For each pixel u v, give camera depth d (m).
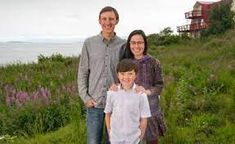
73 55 29.78
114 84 6.70
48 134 10.67
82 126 10.33
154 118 7.16
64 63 24.88
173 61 27.38
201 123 10.54
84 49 7.14
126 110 6.53
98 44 7.04
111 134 6.62
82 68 7.19
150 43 54.72
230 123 10.59
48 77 17.80
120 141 6.55
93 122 7.12
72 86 14.48
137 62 7.07
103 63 7.02
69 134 10.19
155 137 7.23
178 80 17.50
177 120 11.02
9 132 11.11
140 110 6.59
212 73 17.36
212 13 54.34
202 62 25.39
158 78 7.22
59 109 11.87
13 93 14.23
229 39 39.69
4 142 9.92
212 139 9.62
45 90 13.67
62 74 18.31
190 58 28.06
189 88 14.27
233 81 14.89
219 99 12.73
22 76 17.83
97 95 7.05
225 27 52.47
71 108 11.77
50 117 11.60
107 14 6.87
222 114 11.45
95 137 7.16
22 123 11.46
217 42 38.59
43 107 11.84
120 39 7.16
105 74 7.03
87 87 7.22
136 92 6.57
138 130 6.59
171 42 54.09
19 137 10.50
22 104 12.45
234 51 26.53
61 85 15.62
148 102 6.79
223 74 15.88
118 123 6.56
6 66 22.55
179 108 11.68
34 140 10.07
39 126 11.10
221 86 14.30
